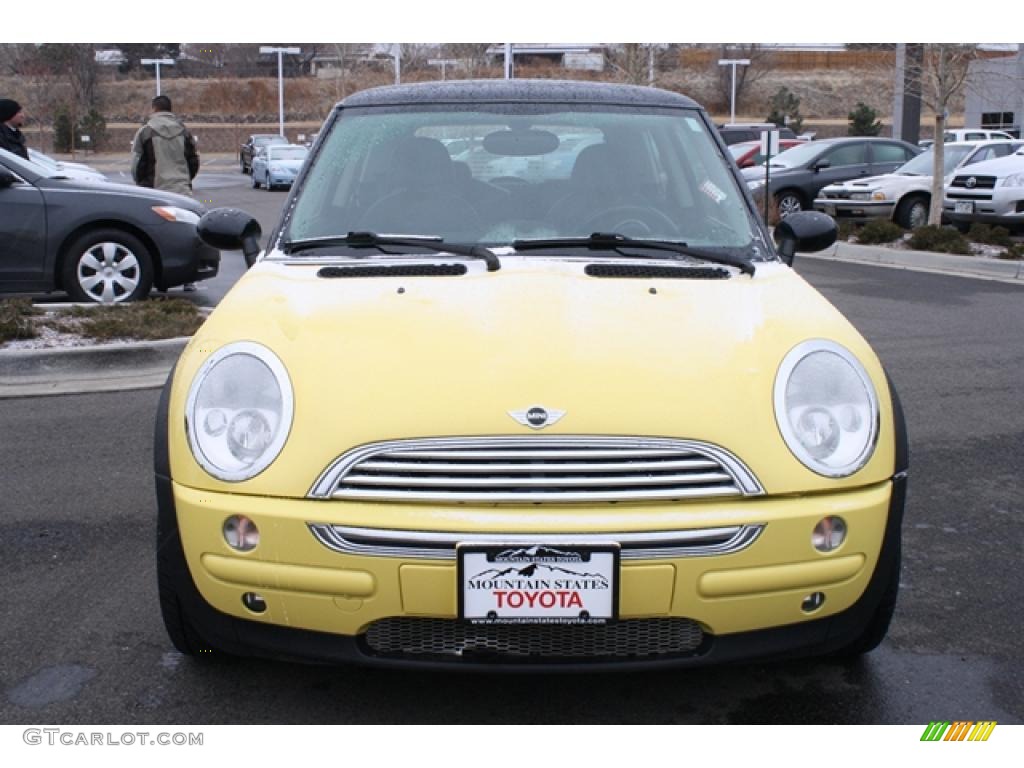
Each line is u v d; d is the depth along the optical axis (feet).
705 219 13.00
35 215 29.91
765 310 10.68
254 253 13.82
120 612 12.66
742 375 9.62
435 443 9.02
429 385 9.33
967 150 62.08
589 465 8.97
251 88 232.73
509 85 14.51
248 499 9.14
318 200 13.19
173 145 40.52
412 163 13.41
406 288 11.00
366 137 13.73
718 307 10.69
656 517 8.89
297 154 107.65
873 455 9.53
